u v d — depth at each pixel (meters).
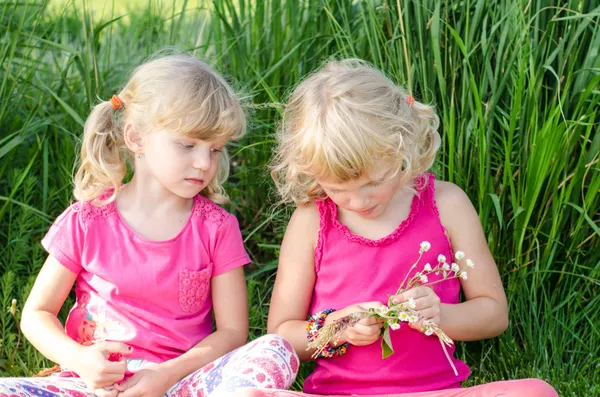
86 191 2.52
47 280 2.48
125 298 2.46
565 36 2.82
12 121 3.24
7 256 3.01
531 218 2.90
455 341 2.82
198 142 2.41
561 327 2.82
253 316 2.90
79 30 3.73
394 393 2.41
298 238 2.54
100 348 2.30
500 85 2.82
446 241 2.50
